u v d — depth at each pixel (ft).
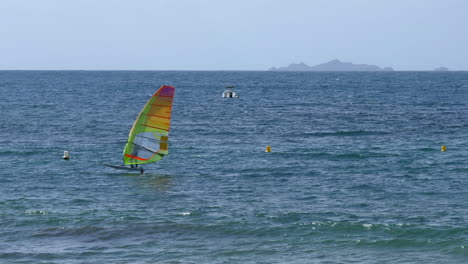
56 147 275.18
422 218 158.20
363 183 200.95
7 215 160.35
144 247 137.28
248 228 150.51
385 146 282.56
